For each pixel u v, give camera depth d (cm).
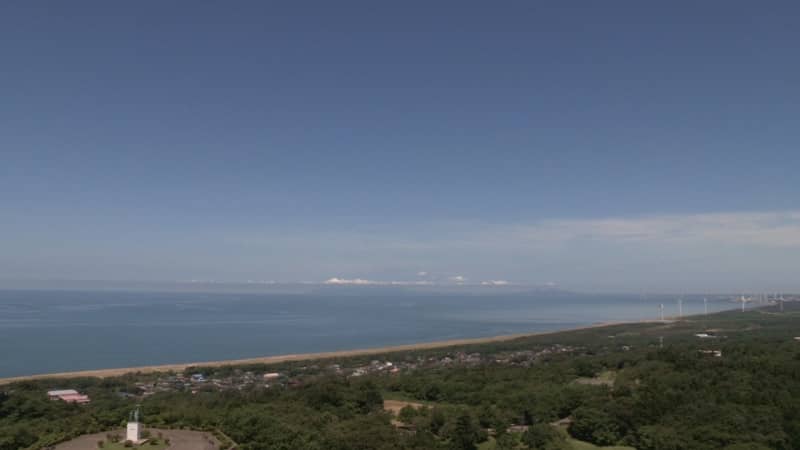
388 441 10244
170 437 9819
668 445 10238
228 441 9662
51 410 12719
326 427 10931
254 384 19325
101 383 18538
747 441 9844
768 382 12525
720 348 19212
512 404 13175
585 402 12519
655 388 12912
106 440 9531
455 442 10769
